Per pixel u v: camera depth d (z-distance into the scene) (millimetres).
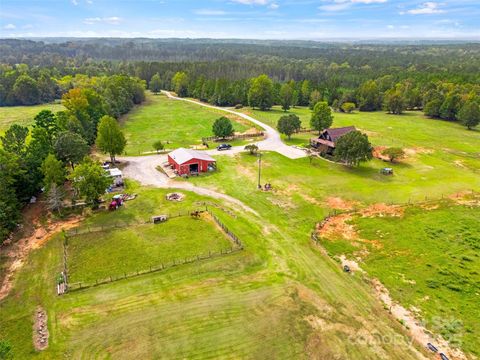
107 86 110438
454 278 31703
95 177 42938
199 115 107312
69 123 64188
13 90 123250
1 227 35844
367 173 58531
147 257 33906
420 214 43844
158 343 24094
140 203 45906
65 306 27406
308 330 25406
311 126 85312
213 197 48219
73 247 35594
